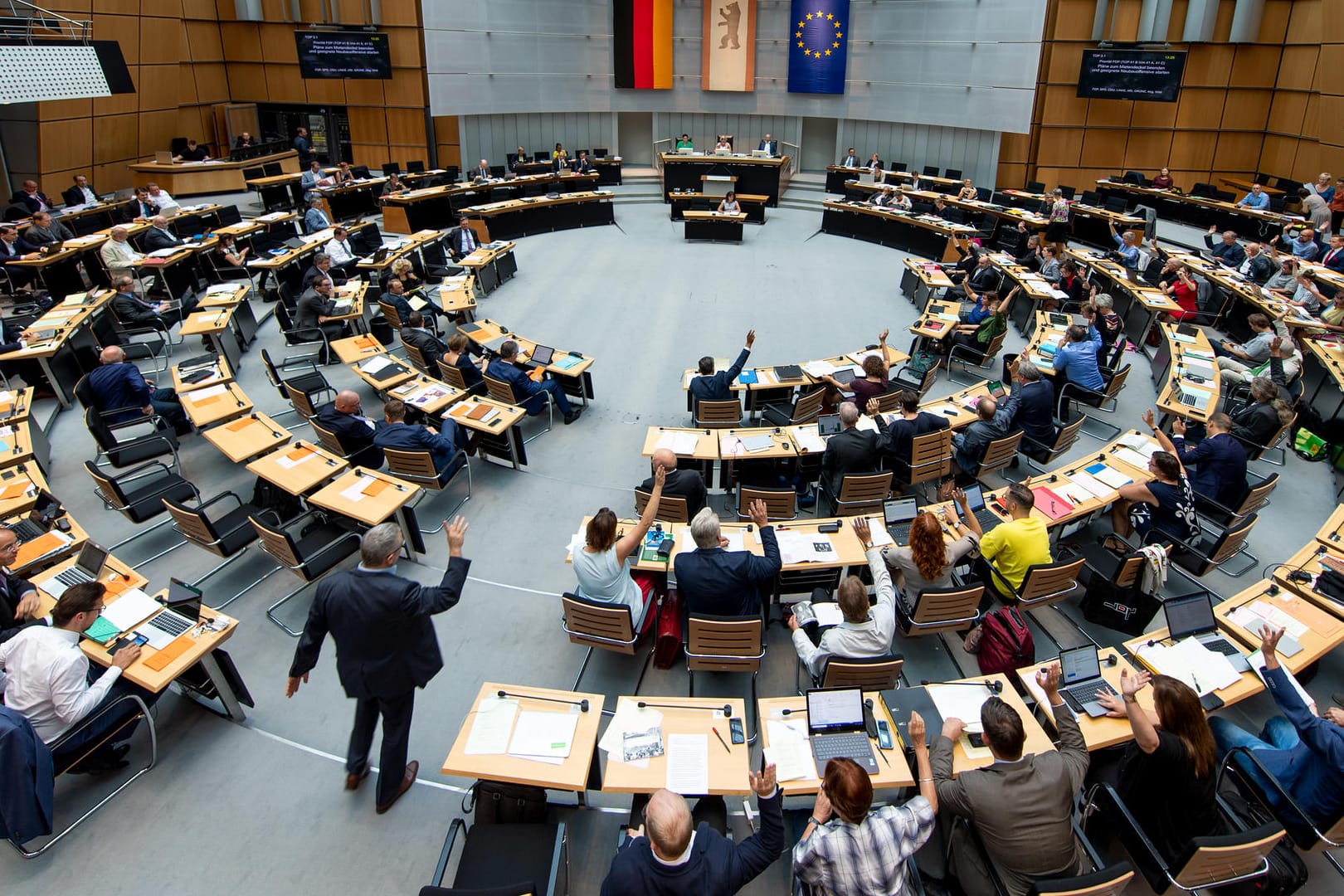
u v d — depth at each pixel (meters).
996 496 6.67
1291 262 12.45
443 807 4.66
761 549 5.91
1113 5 18.67
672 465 5.60
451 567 4.30
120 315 10.68
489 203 18.92
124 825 4.52
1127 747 4.04
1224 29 18.75
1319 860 4.32
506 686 4.54
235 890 4.16
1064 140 20.17
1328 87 17.56
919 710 4.39
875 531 6.11
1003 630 5.16
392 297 11.30
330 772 4.89
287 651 5.89
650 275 15.45
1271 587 5.39
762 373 9.19
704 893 3.07
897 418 7.72
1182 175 20.23
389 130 22.30
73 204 15.84
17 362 9.50
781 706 4.44
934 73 20.30
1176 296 12.50
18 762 3.96
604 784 3.95
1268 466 8.64
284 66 22.12
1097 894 3.15
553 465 8.59
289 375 10.65
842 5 21.12
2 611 5.03
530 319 13.00
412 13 20.92
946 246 16.25
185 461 8.40
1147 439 7.44
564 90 22.45
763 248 17.67
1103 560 6.26
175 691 5.51
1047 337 10.30
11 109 16.52
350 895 4.15
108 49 14.84
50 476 8.15
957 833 3.76
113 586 5.39
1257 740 4.45
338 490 6.54
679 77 22.97
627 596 5.34
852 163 21.62
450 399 8.47
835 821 3.38
